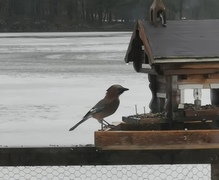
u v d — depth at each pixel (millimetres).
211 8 157875
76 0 185750
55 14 187875
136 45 9531
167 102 9047
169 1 153500
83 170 12695
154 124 9109
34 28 184000
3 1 187000
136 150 8352
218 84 9008
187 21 9188
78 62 61594
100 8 181000
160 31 9039
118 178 12203
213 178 8422
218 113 9102
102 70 50000
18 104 29844
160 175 12375
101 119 8648
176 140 8344
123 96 30969
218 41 8906
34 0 188250
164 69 8820
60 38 134875
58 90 35938
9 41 122938
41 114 26219
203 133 8359
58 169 12656
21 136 20516
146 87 35500
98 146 8320
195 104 9570
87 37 137500
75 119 24531
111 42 110438
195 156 8414
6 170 12664
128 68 51156
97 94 33594
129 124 9156
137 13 174250
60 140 19359
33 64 60531
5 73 50000
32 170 12570
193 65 8820
